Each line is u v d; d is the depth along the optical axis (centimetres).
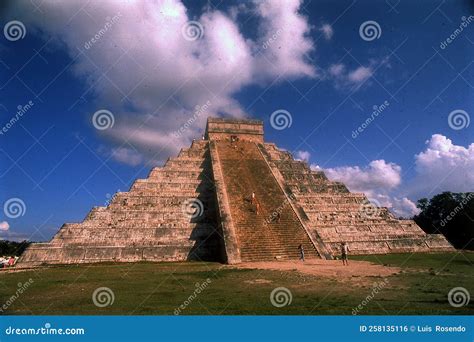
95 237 2433
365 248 2553
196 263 2112
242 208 2550
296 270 1566
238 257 2017
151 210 2705
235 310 830
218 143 3684
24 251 2264
